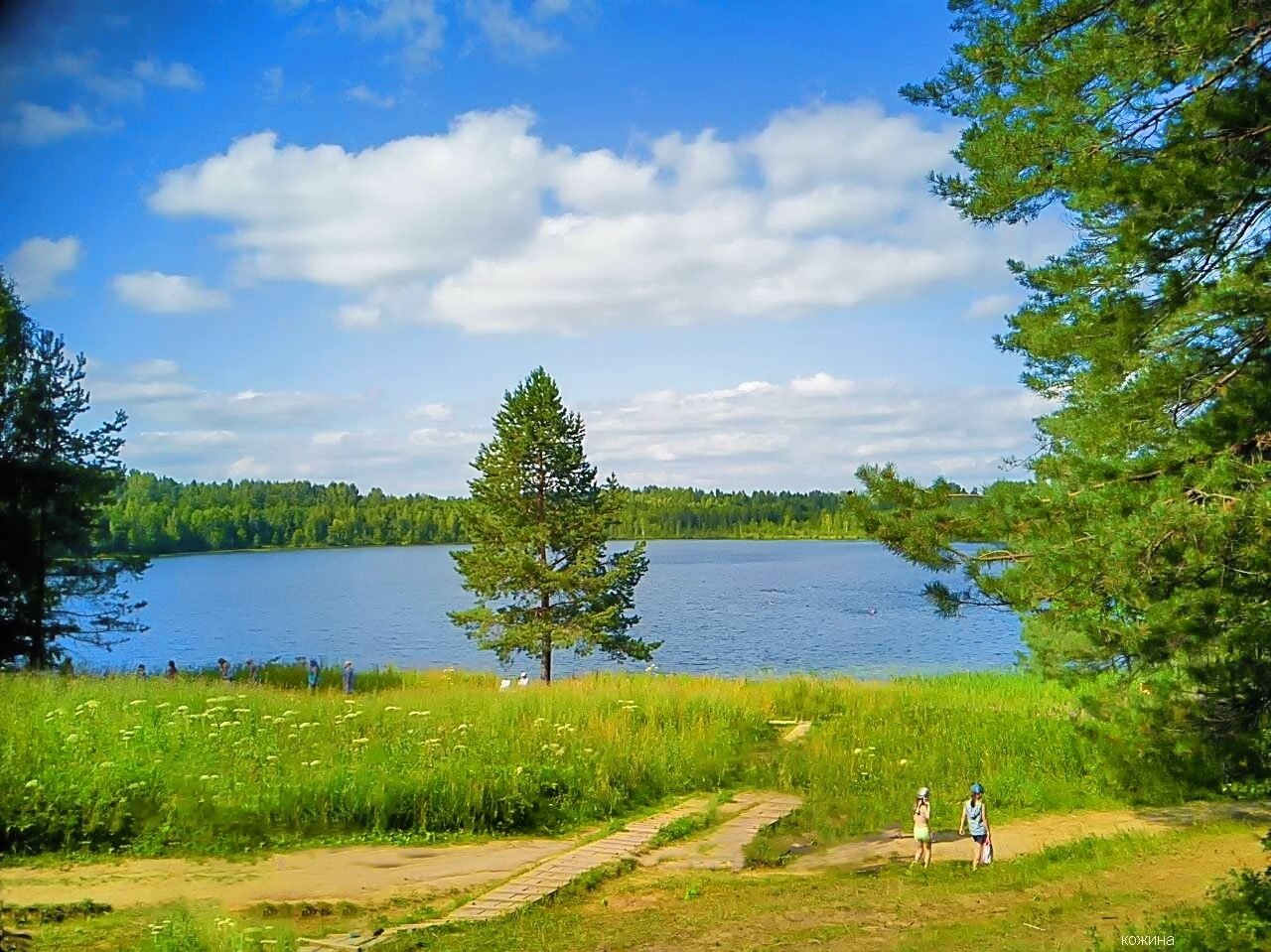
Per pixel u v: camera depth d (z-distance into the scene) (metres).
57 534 28.64
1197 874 12.28
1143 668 9.55
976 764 20.75
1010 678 34.41
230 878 12.84
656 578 125.75
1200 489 7.99
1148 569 7.92
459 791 16.30
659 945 10.12
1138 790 17.83
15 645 28.03
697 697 26.17
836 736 23.27
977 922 10.29
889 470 10.34
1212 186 7.91
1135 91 8.70
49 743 15.83
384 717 21.02
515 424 33.91
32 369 28.22
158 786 14.88
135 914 10.98
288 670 34.84
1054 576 8.56
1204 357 8.98
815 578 126.00
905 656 53.22
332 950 10.30
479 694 26.66
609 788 17.98
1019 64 9.58
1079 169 8.76
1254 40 8.18
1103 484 8.83
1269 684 8.16
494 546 34.25
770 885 13.36
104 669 33.94
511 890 12.86
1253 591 7.67
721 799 18.80
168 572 155.50
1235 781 9.55
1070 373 11.23
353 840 14.91
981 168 9.73
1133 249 8.55
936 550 9.71
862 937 10.02
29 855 13.27
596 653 56.38
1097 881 12.20
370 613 82.88
